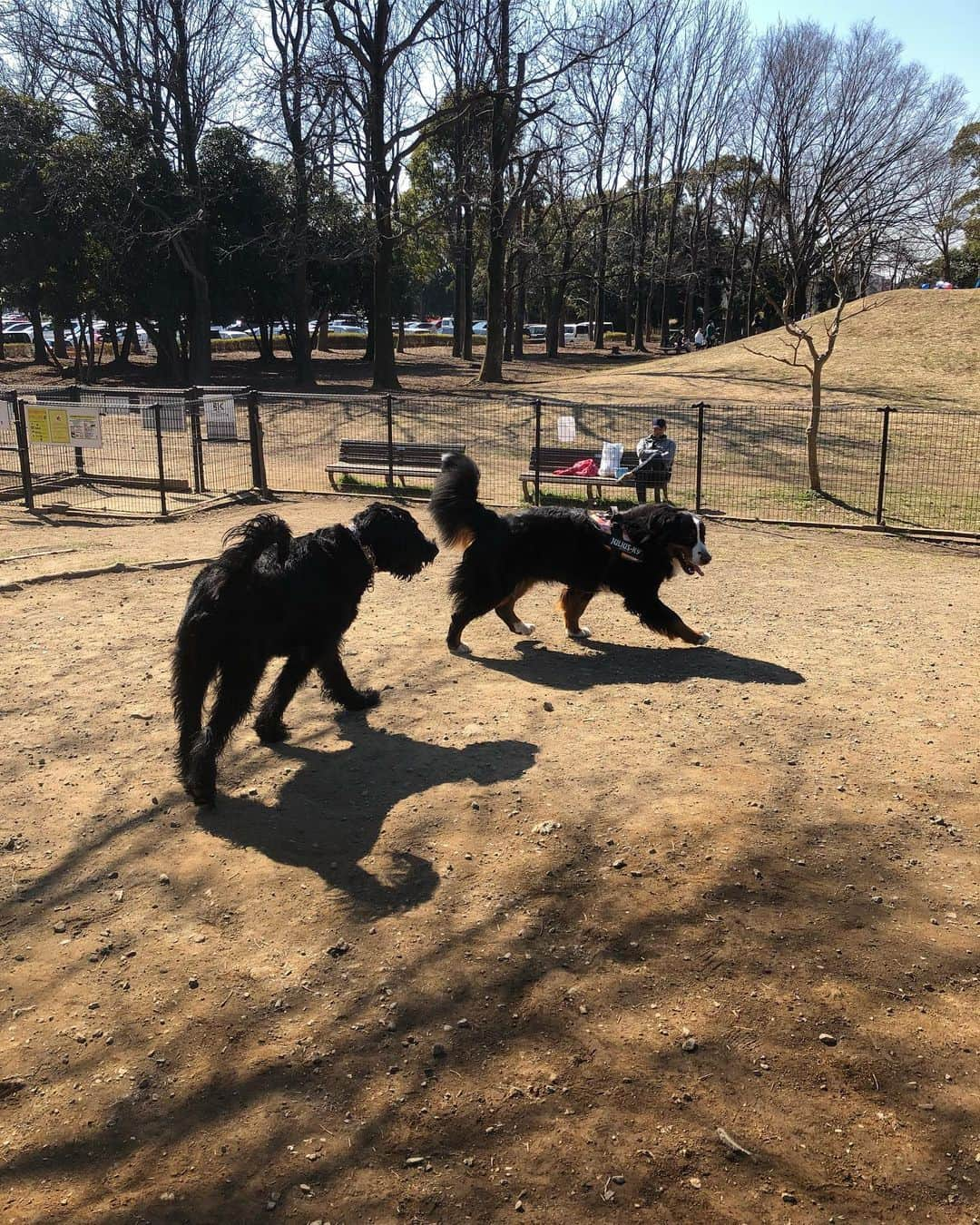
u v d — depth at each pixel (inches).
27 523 479.5
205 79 1269.7
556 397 998.4
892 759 201.8
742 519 520.7
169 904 147.5
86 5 1187.3
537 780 190.4
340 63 1138.7
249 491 561.9
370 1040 118.3
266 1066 114.0
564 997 126.2
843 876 156.3
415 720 223.1
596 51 1109.7
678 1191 97.3
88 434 502.6
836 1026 121.4
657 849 163.5
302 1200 96.1
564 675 258.1
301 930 140.7
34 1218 93.8
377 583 356.5
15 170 1235.2
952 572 403.5
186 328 1425.9
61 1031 120.1
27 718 217.0
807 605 339.3
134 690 235.0
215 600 177.5
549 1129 105.0
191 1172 99.5
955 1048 117.7
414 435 796.0
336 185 1369.3
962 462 677.9
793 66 1868.8
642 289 2357.3
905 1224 93.9
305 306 1353.3
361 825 172.6
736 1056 116.0
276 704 208.5
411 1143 103.1
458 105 1195.9
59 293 1320.1
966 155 1878.7
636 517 279.3
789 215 1625.2
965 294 1314.0
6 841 164.2
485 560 268.7
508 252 1660.9
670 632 282.0
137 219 1223.5
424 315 3924.7
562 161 1456.7
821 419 815.7
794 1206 95.9
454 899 148.7
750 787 188.1
